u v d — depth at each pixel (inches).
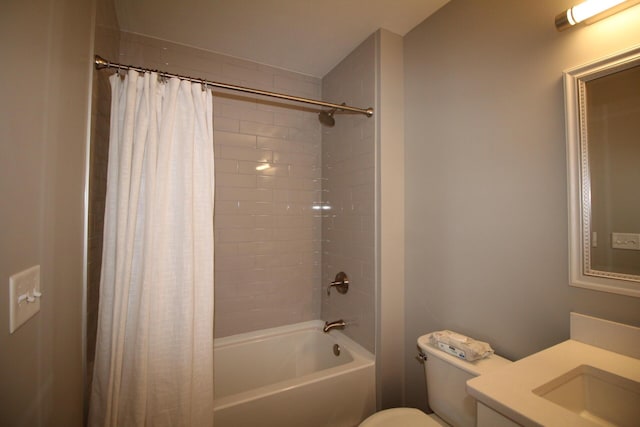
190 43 69.2
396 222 64.4
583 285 36.6
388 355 62.7
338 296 76.7
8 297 19.3
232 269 74.4
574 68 37.7
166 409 43.6
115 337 40.6
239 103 75.4
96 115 43.0
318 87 86.0
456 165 54.2
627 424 29.0
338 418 56.2
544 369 31.2
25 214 21.8
